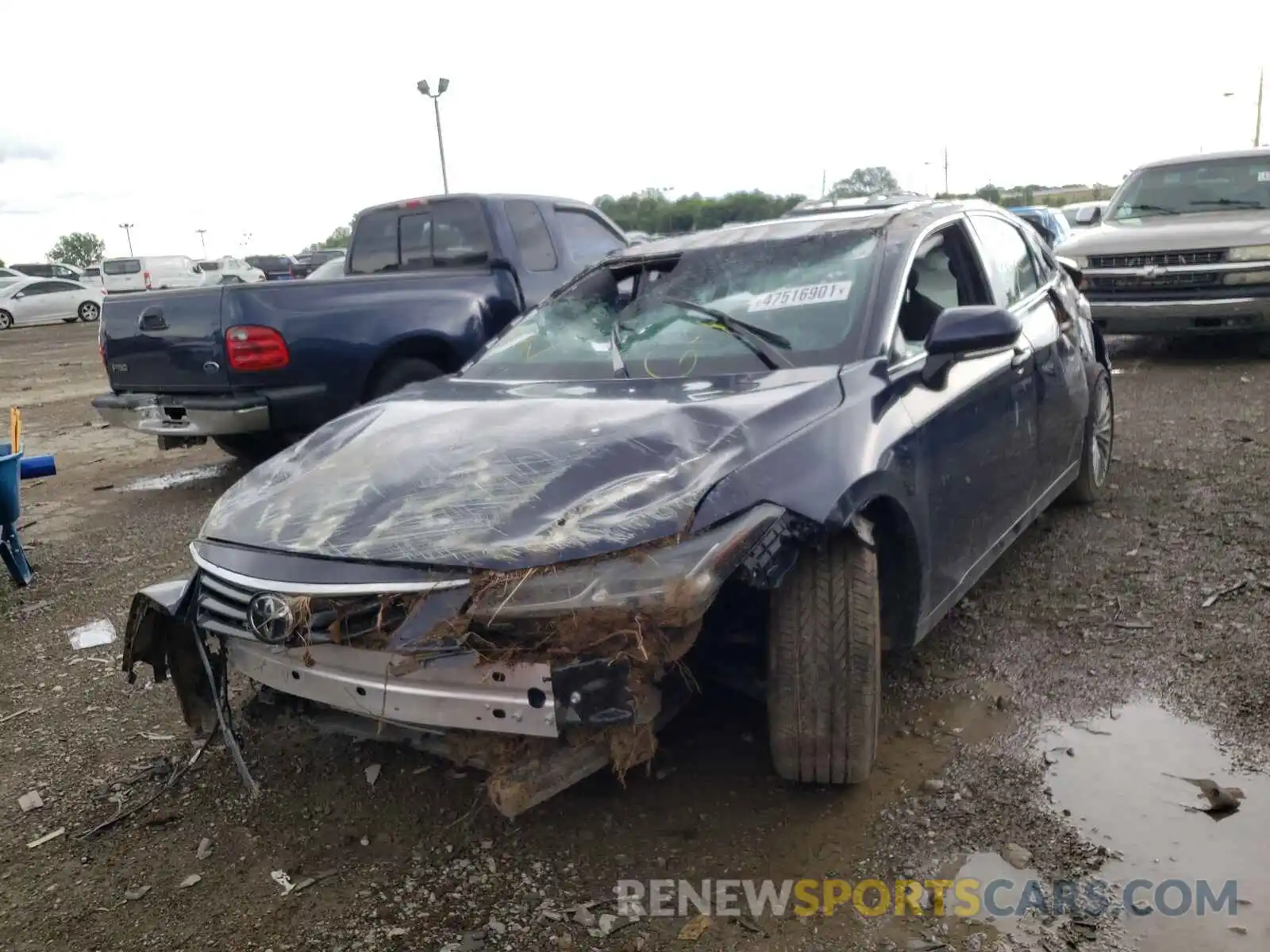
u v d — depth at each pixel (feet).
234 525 10.19
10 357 71.00
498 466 9.71
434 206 26.66
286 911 9.25
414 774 11.25
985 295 14.44
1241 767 10.26
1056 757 10.67
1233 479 19.29
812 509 9.26
